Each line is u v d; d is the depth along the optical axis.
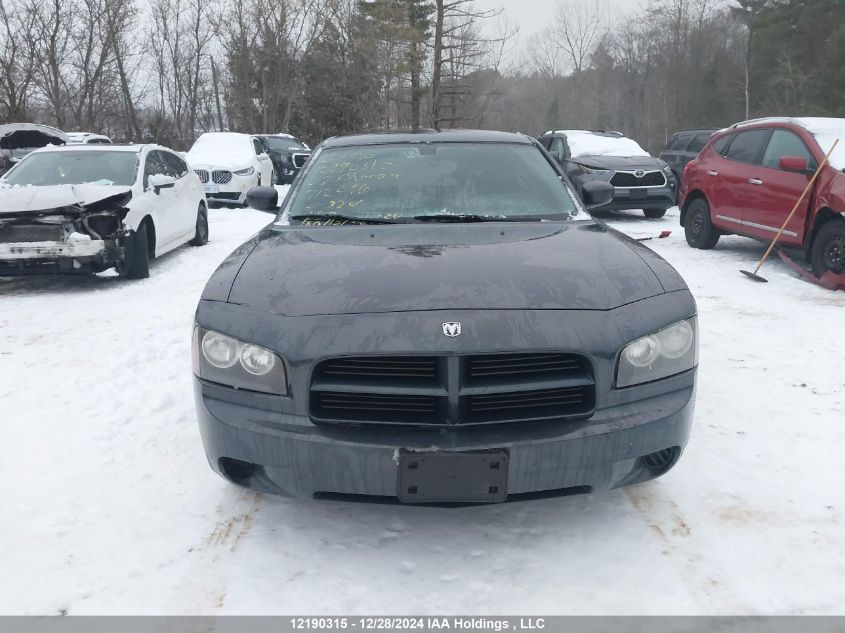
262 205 4.24
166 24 44.84
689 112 53.00
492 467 2.43
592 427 2.52
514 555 2.74
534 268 2.86
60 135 18.19
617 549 2.78
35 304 6.93
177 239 9.30
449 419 2.48
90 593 2.55
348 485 2.51
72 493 3.25
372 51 30.84
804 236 7.55
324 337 2.53
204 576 2.64
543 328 2.53
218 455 2.69
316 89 40.81
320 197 3.81
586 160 12.79
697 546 2.80
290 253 3.12
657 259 3.12
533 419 2.52
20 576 2.65
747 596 2.50
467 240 3.23
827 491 3.21
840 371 4.76
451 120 32.28
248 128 42.53
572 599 2.49
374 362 2.51
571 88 65.94
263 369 2.60
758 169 8.38
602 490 2.65
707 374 4.75
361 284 2.73
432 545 2.82
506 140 4.29
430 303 2.59
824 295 6.91
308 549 2.80
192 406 4.29
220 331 2.69
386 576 2.62
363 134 4.49
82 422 4.06
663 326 2.69
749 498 3.15
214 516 3.05
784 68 43.25
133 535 2.91
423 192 3.79
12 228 6.98
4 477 3.41
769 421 3.97
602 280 2.79
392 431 2.50
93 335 5.80
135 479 3.38
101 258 7.19
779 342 5.42
